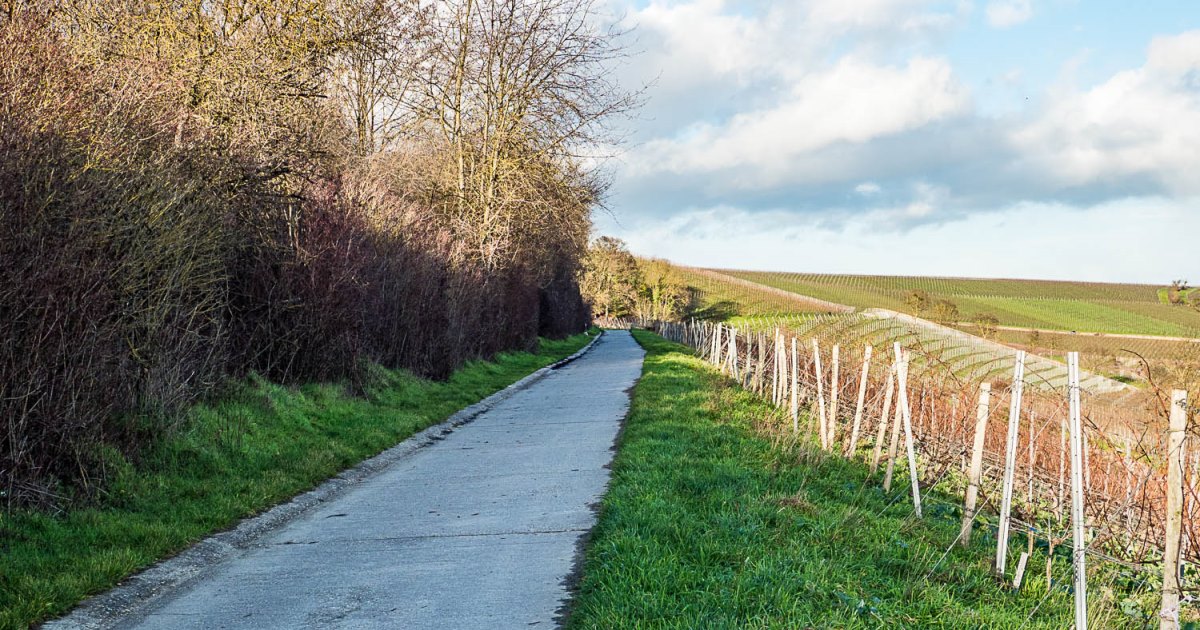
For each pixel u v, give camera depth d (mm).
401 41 21719
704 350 37344
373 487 11438
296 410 14523
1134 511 8352
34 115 8516
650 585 6078
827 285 136750
